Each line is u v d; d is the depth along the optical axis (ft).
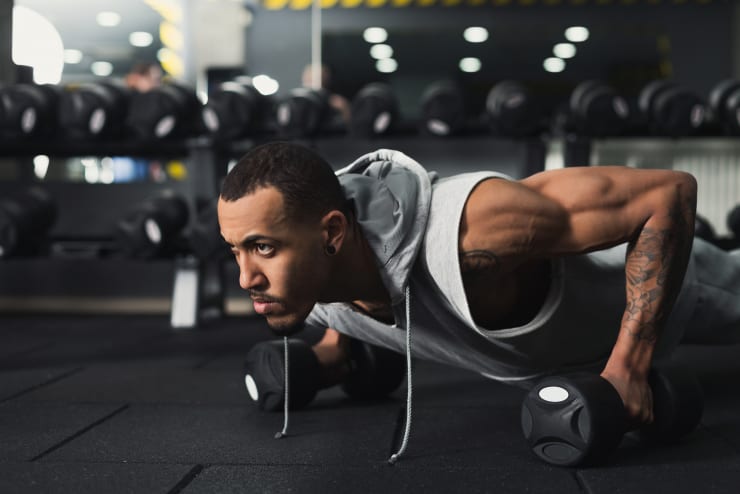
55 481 3.67
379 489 3.51
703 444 4.27
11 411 5.26
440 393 5.83
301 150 3.52
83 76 17.24
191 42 17.28
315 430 4.66
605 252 4.42
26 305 12.57
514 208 3.59
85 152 10.96
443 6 18.34
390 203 3.70
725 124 10.37
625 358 4.00
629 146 11.70
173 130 10.40
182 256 10.44
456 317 3.99
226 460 4.02
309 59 17.97
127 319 11.23
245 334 9.62
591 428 3.69
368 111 10.48
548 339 4.17
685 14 18.37
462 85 20.76
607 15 18.42
